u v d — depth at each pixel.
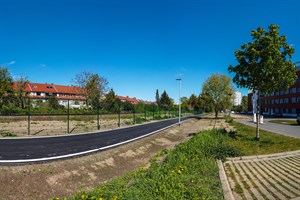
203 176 7.10
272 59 12.79
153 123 34.03
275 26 13.12
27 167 8.23
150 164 10.47
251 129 21.84
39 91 72.75
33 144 12.98
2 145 12.30
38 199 6.62
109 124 28.48
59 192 7.22
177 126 30.08
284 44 13.24
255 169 8.03
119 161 11.19
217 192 5.82
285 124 29.77
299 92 58.84
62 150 11.62
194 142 12.21
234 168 8.20
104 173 9.43
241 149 11.47
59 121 29.45
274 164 8.66
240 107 128.00
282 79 13.15
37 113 32.59
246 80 14.33
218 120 44.69
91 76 48.03
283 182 6.59
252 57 13.68
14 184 6.99
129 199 5.36
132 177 7.84
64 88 80.88
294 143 12.47
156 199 5.32
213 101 48.81
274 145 12.35
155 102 122.44
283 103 66.62
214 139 14.02
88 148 12.52
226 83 48.12
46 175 7.89
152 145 16.03
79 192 6.86
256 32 13.40
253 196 5.68
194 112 82.25
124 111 45.44
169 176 6.73
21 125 23.36
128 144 14.69
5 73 41.50
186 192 5.70
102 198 5.50
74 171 8.73
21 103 33.75
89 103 47.28
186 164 8.40
